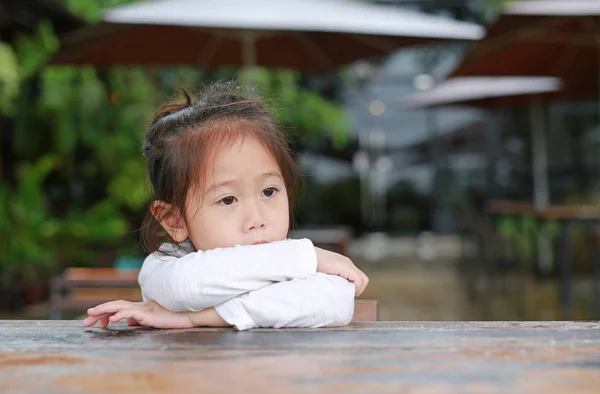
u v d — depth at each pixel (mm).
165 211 1173
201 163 1123
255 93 1360
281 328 1047
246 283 1045
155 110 1319
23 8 6699
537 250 8742
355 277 1126
